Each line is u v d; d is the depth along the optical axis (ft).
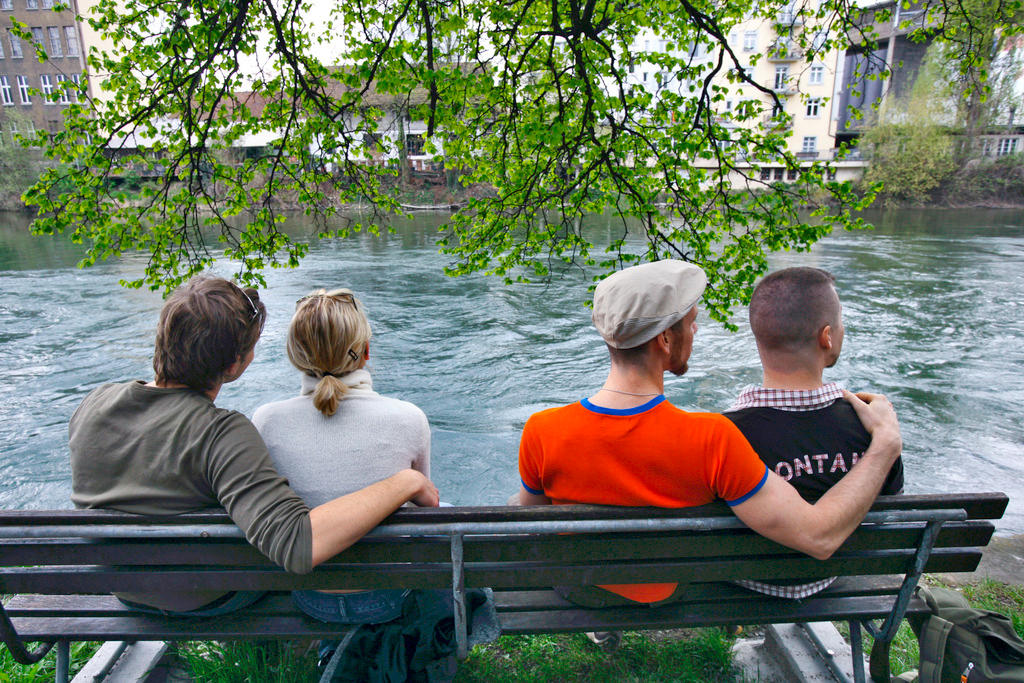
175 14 13.60
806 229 13.15
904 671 7.86
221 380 5.63
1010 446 20.76
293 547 4.72
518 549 5.43
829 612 6.24
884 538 5.69
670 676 7.39
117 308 40.93
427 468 6.19
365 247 69.10
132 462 5.28
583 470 5.24
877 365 29.25
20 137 13.25
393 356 30.40
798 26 16.74
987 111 132.98
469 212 15.48
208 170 14.39
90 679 7.10
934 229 93.35
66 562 5.43
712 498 5.21
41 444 20.98
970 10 16.21
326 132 13.91
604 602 6.23
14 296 44.83
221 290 5.55
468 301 42.37
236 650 7.32
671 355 5.26
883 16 16.44
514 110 14.23
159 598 6.00
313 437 5.71
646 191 14.51
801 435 5.49
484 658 7.78
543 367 28.55
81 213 13.20
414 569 5.57
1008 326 36.19
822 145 151.53
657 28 15.07
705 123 13.62
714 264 14.33
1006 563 12.31
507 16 14.39
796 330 5.44
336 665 5.62
